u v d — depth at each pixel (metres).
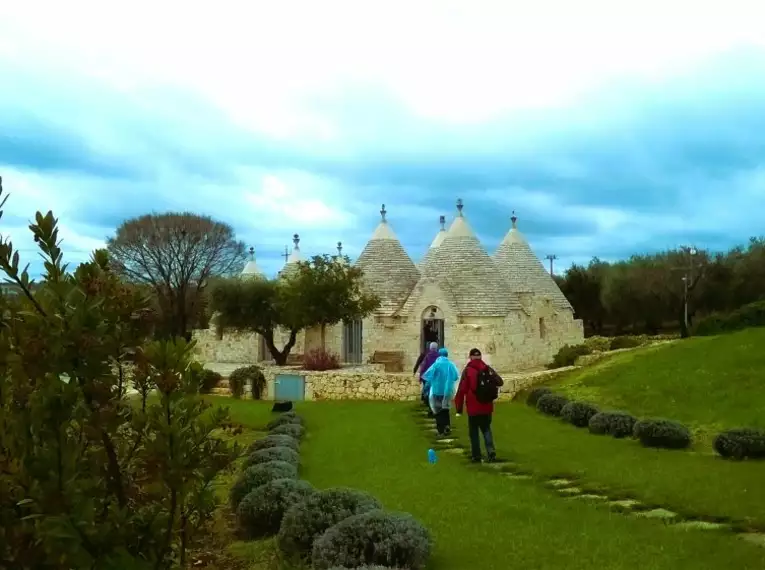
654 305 63.81
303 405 28.67
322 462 16.88
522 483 14.20
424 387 24.98
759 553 9.50
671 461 15.90
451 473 15.14
